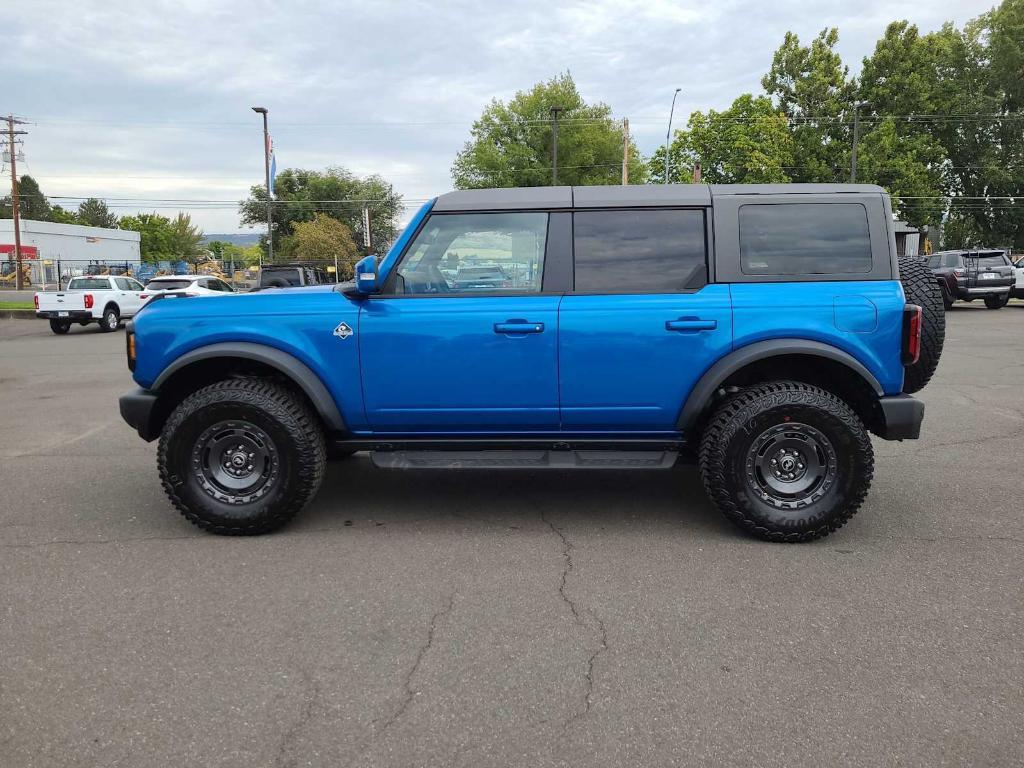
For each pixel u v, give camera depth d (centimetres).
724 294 422
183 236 11281
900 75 4606
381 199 7869
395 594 359
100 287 2064
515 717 259
